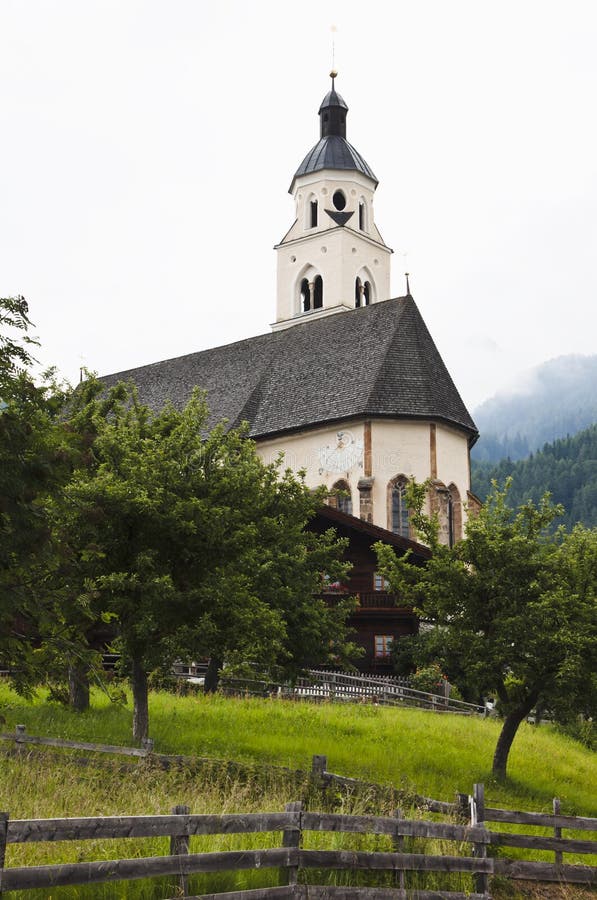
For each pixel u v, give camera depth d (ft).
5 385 57.67
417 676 136.26
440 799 73.56
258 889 37.42
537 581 85.92
